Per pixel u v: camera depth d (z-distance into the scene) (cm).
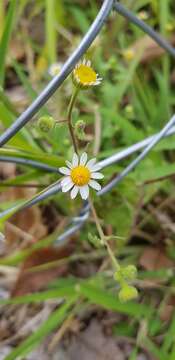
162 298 35
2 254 38
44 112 33
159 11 45
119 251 36
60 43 47
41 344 35
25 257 36
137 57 41
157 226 37
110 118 38
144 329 33
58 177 30
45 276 36
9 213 25
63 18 47
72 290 32
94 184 24
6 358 31
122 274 23
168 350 33
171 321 34
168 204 38
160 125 40
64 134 31
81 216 33
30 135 32
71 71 23
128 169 30
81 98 39
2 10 39
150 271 35
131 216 35
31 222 36
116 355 34
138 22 28
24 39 46
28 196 36
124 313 35
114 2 24
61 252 36
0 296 37
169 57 44
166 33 43
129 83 41
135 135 37
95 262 38
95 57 41
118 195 34
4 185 30
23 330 35
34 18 48
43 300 35
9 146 27
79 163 24
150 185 36
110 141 39
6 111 28
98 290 32
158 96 44
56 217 37
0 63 29
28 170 39
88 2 48
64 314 34
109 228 35
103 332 35
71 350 34
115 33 45
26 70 45
